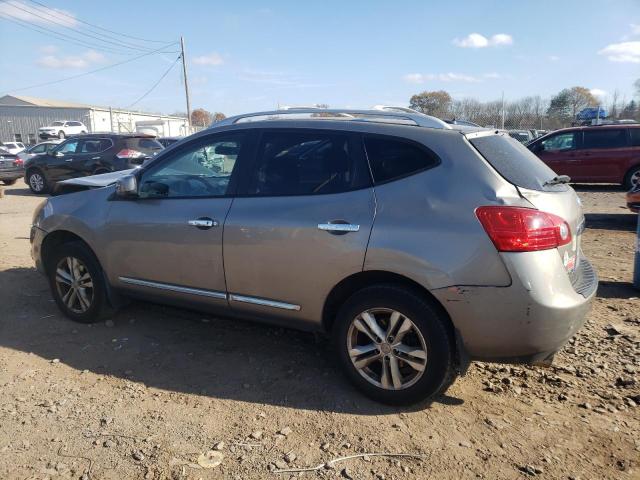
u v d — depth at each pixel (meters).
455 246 3.00
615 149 14.00
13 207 12.44
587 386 3.57
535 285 2.91
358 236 3.23
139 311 4.97
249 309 3.77
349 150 3.44
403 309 3.16
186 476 2.71
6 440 2.98
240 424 3.16
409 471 2.74
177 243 3.95
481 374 3.75
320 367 3.88
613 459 2.83
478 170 3.10
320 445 2.96
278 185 3.63
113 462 2.81
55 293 4.76
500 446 2.94
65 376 3.74
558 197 3.23
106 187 4.56
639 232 5.50
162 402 3.40
